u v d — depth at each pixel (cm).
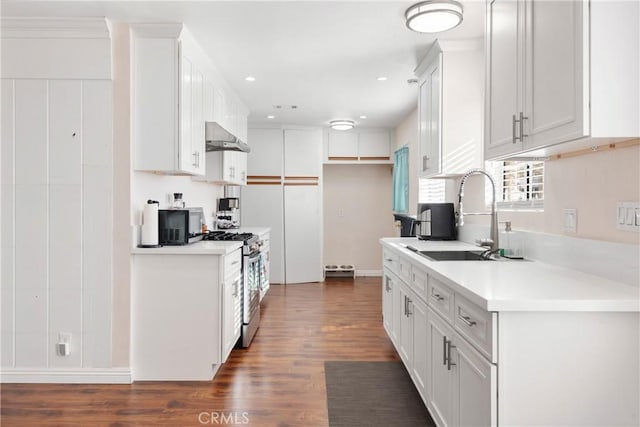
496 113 212
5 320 291
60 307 290
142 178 309
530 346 145
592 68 141
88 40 286
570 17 148
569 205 210
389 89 452
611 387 146
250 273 375
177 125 293
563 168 214
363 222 725
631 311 144
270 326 423
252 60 363
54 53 287
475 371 160
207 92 363
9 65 288
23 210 290
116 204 289
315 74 401
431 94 343
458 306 179
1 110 289
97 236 289
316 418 241
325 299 545
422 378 239
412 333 263
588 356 146
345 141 688
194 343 293
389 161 686
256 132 648
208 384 286
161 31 289
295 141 654
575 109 146
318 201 663
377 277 712
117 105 289
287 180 653
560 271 200
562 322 145
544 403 146
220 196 537
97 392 274
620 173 174
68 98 288
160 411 249
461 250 284
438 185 474
